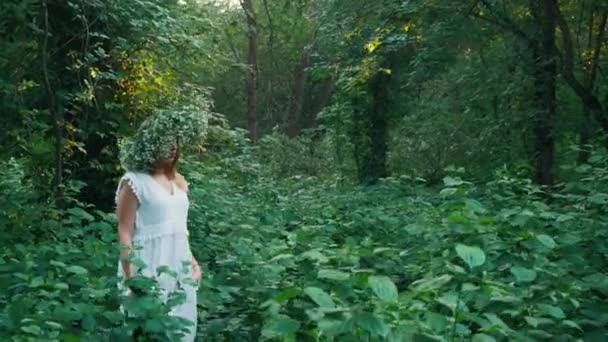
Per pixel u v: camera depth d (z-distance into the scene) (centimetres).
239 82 3950
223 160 1538
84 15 974
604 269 609
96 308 432
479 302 449
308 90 4184
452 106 1905
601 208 755
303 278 521
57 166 930
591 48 1778
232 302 560
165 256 520
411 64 1683
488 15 1580
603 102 1573
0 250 670
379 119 2088
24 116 952
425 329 387
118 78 1025
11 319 426
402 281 580
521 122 1548
